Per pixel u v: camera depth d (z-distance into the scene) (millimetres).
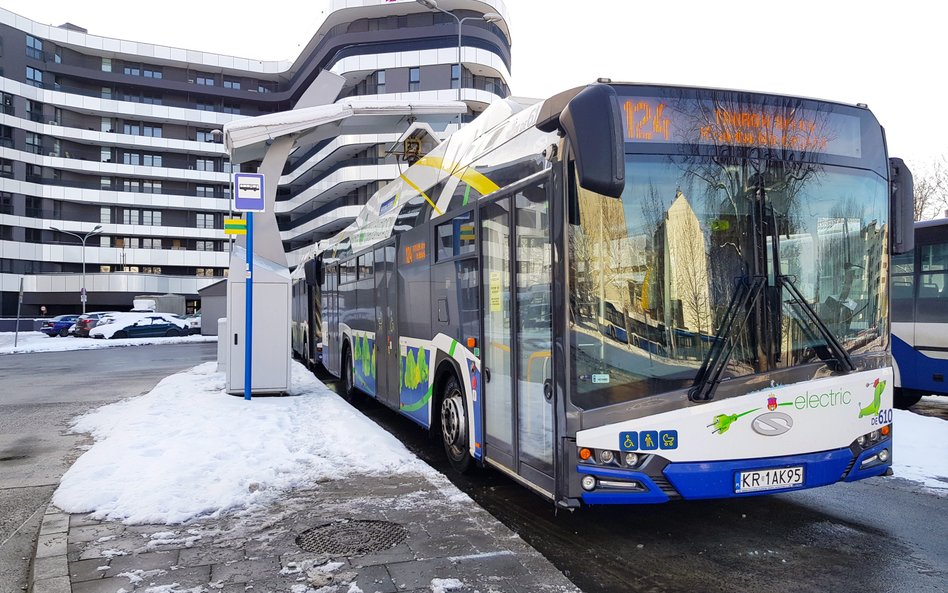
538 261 4816
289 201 66750
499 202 5535
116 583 3795
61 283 63969
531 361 4922
